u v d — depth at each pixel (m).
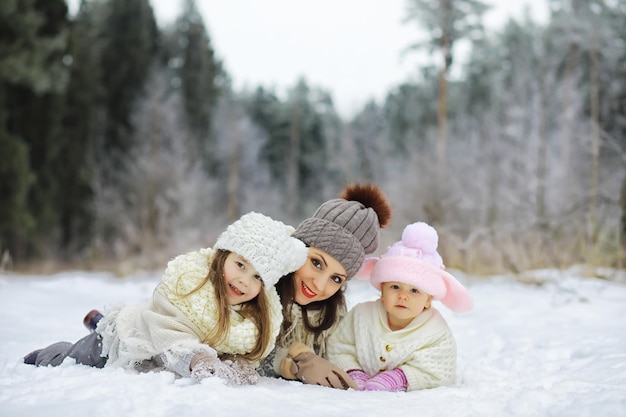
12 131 22.48
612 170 13.29
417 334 3.27
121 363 2.79
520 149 22.06
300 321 3.40
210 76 36.94
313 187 39.59
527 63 25.59
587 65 21.94
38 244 22.17
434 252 3.42
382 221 3.67
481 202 16.06
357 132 36.47
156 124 28.80
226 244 2.89
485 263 9.23
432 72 22.62
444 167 18.84
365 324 3.38
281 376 3.24
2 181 19.31
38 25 20.75
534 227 10.16
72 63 25.06
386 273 3.30
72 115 27.34
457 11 21.02
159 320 2.79
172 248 17.41
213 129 36.50
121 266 14.76
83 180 26.91
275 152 40.66
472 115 31.41
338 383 2.99
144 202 23.73
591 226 9.13
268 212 34.56
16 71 19.52
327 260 3.26
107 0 33.03
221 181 34.84
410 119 35.47
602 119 16.88
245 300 2.94
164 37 36.66
